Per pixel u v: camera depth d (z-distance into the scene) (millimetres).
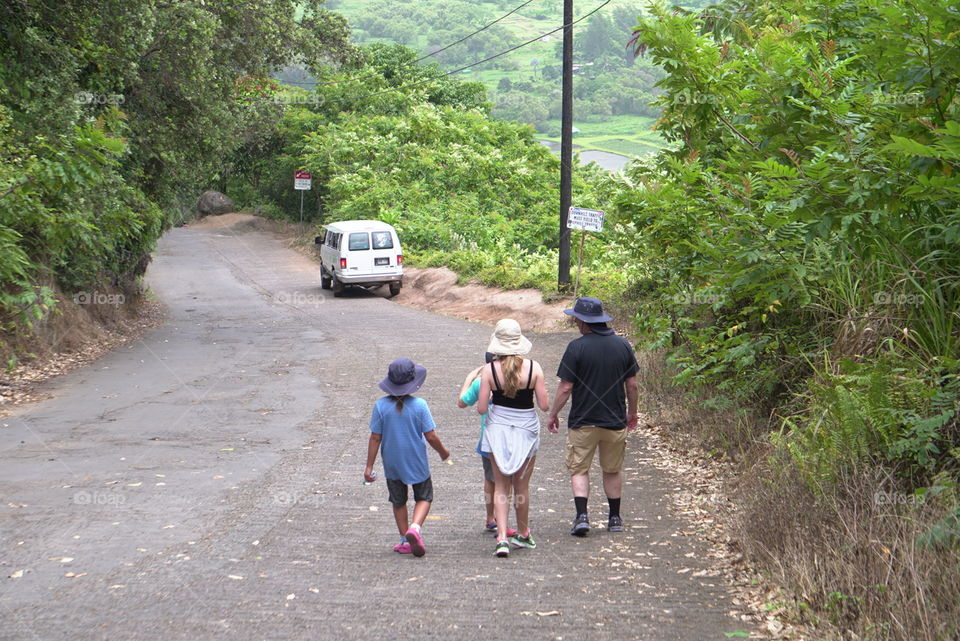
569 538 6773
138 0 16625
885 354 6926
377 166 40938
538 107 173750
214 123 21922
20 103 15461
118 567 5965
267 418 11352
